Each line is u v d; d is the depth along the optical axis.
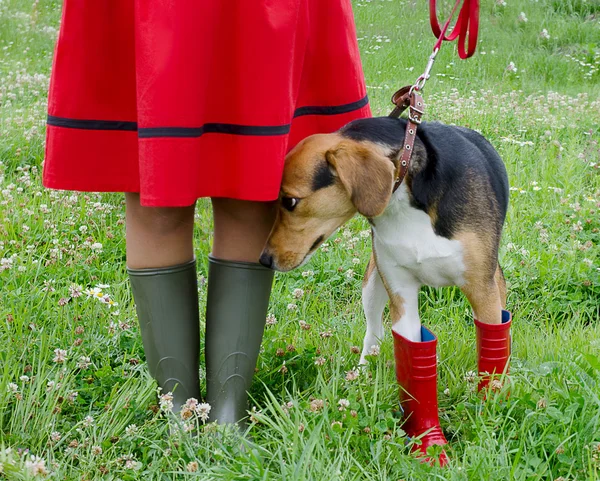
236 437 2.77
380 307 3.51
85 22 2.47
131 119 2.60
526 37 11.03
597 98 8.46
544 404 2.83
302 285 4.27
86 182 2.60
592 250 4.65
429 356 2.87
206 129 2.58
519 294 4.20
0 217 4.63
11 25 10.62
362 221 5.07
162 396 2.81
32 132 6.12
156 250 2.77
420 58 10.19
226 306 2.87
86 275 4.18
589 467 2.46
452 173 2.89
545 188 5.49
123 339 3.42
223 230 2.85
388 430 2.81
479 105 7.80
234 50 2.52
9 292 3.68
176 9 2.36
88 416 2.75
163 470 2.61
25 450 2.60
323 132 2.98
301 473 2.44
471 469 2.52
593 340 3.54
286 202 2.81
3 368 3.01
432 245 2.88
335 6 2.80
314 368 3.29
